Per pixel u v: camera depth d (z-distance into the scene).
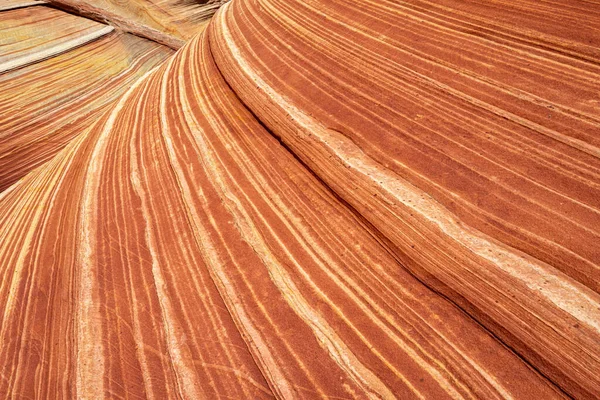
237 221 1.92
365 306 1.47
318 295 1.55
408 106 1.84
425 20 2.12
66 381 1.64
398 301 1.43
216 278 1.75
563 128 1.46
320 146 1.92
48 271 2.19
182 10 8.61
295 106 2.18
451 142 1.64
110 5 7.14
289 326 1.51
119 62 6.38
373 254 1.58
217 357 1.52
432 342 1.31
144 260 1.97
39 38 5.70
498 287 1.27
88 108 5.55
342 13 2.54
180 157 2.43
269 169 2.08
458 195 1.49
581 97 1.50
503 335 1.23
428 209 1.50
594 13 1.66
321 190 1.85
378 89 1.99
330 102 2.08
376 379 1.30
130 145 2.85
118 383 1.57
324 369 1.38
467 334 1.28
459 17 2.00
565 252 1.24
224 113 2.55
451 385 1.22
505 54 1.75
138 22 7.39
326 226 1.74
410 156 1.68
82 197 2.59
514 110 1.59
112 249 2.10
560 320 1.15
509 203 1.40
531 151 1.48
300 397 1.34
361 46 2.24
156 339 1.65
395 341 1.35
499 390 1.16
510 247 1.32
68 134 5.17
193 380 1.49
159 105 3.10
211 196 2.10
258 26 3.06
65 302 1.96
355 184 1.73
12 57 5.28
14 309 2.06
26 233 2.64
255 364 1.46
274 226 1.84
